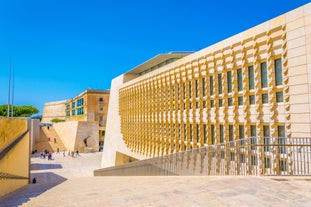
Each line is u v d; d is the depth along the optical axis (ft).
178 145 86.84
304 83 45.73
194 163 54.49
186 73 82.02
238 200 22.27
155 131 102.78
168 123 93.66
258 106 55.67
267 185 27.22
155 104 102.83
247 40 58.23
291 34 48.24
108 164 158.81
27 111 340.80
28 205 25.70
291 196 23.61
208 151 49.70
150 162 70.74
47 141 266.57
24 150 71.72
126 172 86.74
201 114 74.84
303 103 45.83
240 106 60.90
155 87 102.68
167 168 62.54
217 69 68.44
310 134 44.47
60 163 180.24
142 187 31.07
